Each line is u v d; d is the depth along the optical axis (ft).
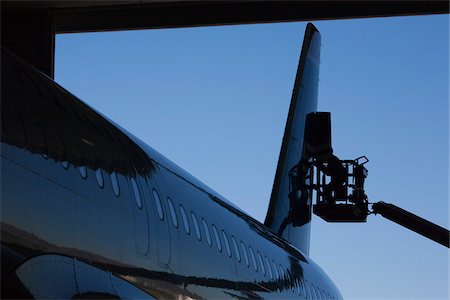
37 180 28.91
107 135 36.68
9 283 27.22
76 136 32.83
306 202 90.63
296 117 89.04
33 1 68.23
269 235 69.56
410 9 65.98
